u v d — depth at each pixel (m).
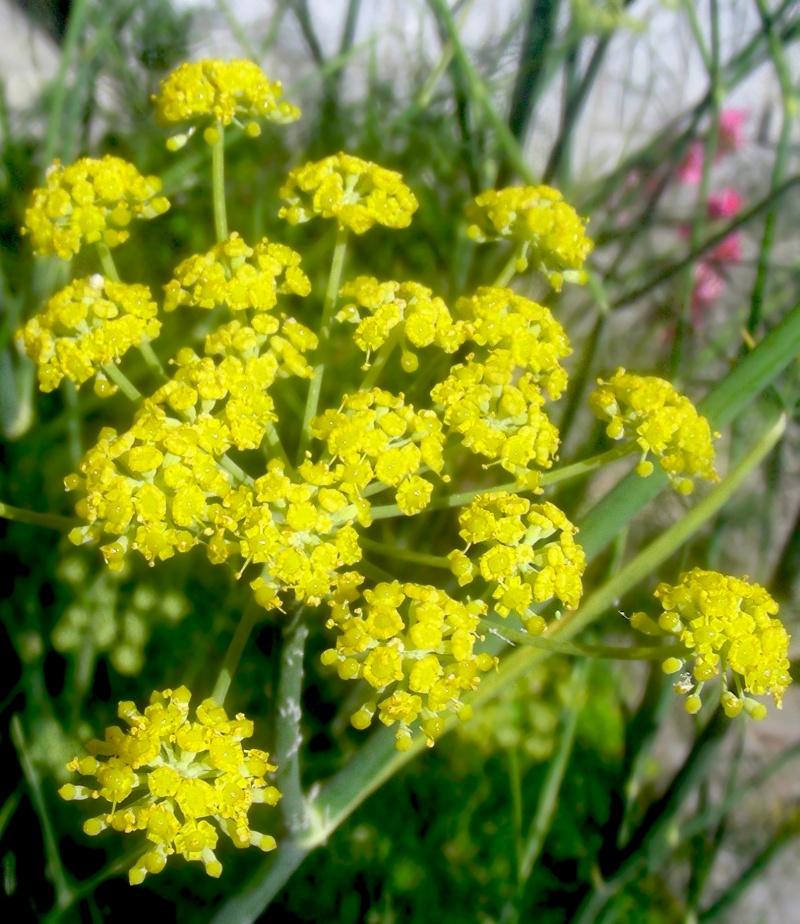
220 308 0.17
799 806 0.24
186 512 0.11
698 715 0.18
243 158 0.22
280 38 0.26
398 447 0.11
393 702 0.11
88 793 0.11
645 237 0.23
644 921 0.21
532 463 0.16
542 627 0.11
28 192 0.21
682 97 0.23
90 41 0.19
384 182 0.12
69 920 0.18
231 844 0.19
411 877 0.20
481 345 0.12
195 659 0.19
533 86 0.19
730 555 0.23
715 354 0.20
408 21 0.25
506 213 0.12
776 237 0.27
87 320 0.12
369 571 0.12
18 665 0.20
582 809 0.21
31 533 0.19
